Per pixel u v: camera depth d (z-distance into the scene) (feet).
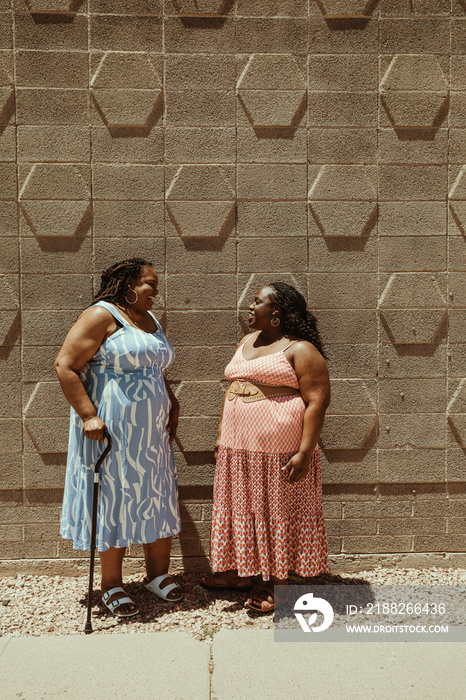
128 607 10.34
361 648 9.23
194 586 11.60
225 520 10.54
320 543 10.55
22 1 11.68
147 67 11.83
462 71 12.25
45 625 10.13
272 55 11.97
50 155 11.83
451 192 12.32
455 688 8.18
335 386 12.32
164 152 11.96
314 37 12.02
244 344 10.98
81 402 9.75
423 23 12.13
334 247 12.25
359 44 12.07
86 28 11.76
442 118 12.28
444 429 12.48
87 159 11.87
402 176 12.25
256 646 9.26
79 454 10.29
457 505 12.55
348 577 12.18
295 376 10.04
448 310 12.44
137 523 10.17
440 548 12.53
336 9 11.95
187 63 11.89
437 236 12.35
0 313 11.89
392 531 12.48
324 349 12.29
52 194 11.85
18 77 11.74
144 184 11.95
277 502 10.09
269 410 10.08
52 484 12.10
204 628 10.02
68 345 9.87
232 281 12.14
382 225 12.28
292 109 12.01
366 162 12.21
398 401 12.41
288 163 12.10
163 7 11.82
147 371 10.36
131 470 10.12
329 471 12.39
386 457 12.43
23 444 12.05
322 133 12.12
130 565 12.18
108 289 10.59
